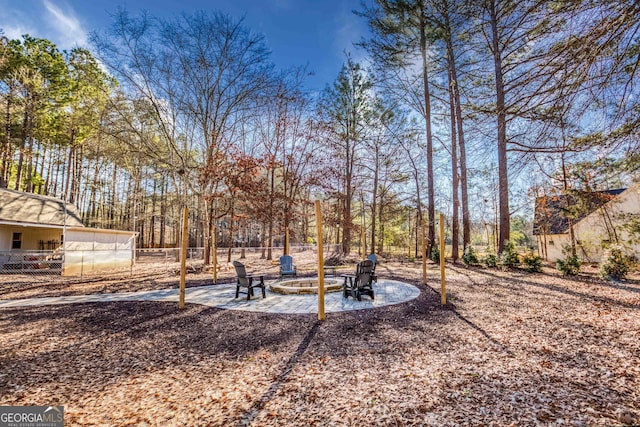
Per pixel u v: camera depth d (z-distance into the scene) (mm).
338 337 4203
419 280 9422
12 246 13453
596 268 12289
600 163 4680
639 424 2057
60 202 16125
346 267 13523
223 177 13852
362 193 23469
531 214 19719
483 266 12617
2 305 6602
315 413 2371
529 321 4734
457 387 2689
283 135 16781
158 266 15945
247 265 16516
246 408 2490
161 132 15328
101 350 3922
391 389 2695
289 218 16531
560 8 2961
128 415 2432
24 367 3412
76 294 7957
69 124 18516
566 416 2193
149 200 30656
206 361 3529
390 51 14938
